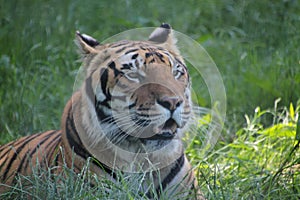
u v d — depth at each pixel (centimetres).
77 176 935
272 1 1803
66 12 1769
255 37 1727
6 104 1387
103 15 1831
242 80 1508
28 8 1719
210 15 1889
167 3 1917
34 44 1625
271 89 1444
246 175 1118
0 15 1698
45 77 1527
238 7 1853
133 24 1752
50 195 934
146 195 964
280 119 1380
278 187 1055
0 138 1330
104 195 927
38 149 1070
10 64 1511
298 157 1133
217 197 977
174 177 976
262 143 1262
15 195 1012
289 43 1631
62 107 1418
